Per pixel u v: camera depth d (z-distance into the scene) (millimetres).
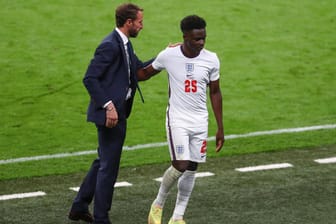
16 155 40500
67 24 58312
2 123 45125
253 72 53469
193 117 29906
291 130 44281
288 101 49344
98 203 30016
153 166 38531
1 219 31406
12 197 34062
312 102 49281
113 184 30188
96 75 29375
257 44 57344
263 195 34031
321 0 64250
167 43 56469
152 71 30594
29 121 45562
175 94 29922
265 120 46125
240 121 45938
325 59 55812
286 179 36094
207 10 61312
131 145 41969
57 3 61062
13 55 54094
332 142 42031
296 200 33406
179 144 29672
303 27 60156
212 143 42094
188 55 29719
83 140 42906
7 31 57031
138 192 34719
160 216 30422
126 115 30516
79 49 55188
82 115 46531
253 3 62938
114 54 29578
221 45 56812
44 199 33844
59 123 45344
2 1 61125
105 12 60156
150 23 58938
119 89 29750
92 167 30969
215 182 35719
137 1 61844
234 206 32719
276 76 53062
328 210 32219
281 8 62594
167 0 62344
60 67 52781
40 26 57875
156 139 43062
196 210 32281
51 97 48844
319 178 36188
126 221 31328
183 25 29422
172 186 31734
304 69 54219
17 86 50156
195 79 29672
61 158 40094
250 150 40688
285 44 57562
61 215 31953
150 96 49344
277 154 39969
